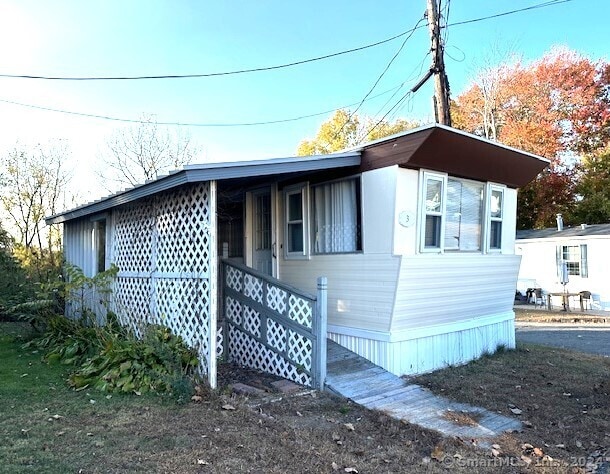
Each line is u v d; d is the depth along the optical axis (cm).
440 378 618
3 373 582
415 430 429
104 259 844
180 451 357
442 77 972
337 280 673
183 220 586
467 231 707
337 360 618
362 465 349
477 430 435
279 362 608
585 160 2270
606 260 1670
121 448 359
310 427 426
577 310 1705
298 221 729
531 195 2348
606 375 646
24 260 1347
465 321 738
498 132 2289
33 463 328
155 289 643
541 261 1875
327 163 605
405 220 601
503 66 2275
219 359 676
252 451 362
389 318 606
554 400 529
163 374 512
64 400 473
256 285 652
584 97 2238
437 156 612
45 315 839
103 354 567
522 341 1005
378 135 2464
